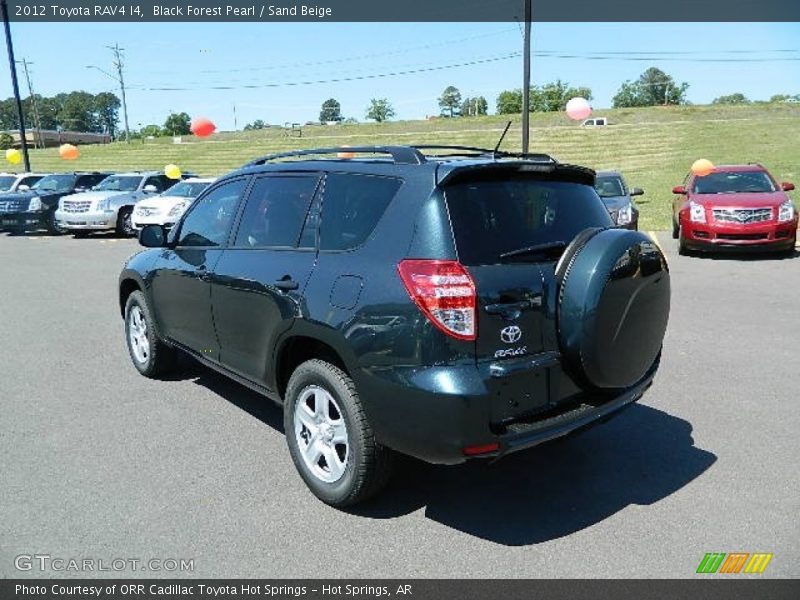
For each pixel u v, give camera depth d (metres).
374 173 3.53
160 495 3.71
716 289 9.47
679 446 4.30
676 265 11.63
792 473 3.89
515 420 3.16
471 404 2.98
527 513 3.54
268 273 3.87
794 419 4.70
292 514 3.52
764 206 11.84
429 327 3.04
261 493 3.74
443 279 3.03
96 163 53.03
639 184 27.11
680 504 3.58
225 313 4.33
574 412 3.32
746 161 30.67
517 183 3.48
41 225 19.72
